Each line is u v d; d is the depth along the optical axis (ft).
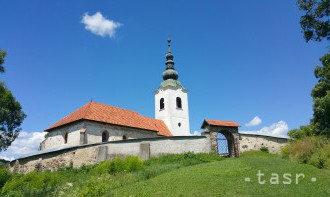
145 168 96.22
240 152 143.43
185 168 86.28
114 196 59.06
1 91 145.48
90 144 121.39
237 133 140.77
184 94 204.03
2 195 75.92
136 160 95.50
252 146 146.51
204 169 79.51
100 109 150.71
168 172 82.84
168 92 198.39
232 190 57.06
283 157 95.81
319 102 129.70
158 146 120.98
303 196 50.01
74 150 124.16
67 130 142.72
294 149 89.92
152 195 58.90
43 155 130.52
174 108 196.54
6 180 90.63
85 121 135.95
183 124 197.16
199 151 122.93
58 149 126.62
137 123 159.53
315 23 60.34
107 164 94.79
